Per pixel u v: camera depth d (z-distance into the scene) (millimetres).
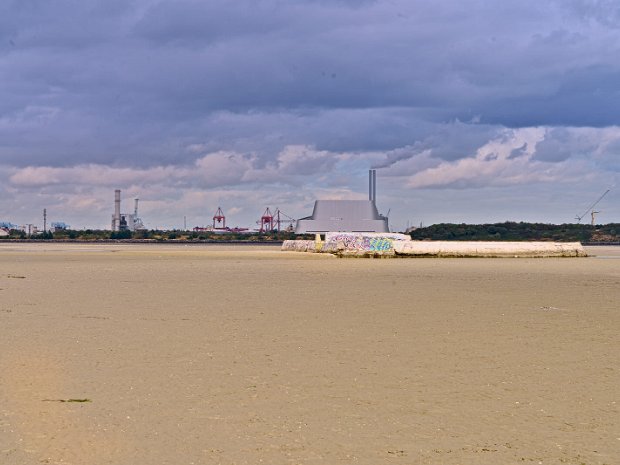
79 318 26641
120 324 24969
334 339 21734
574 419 13062
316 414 13320
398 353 19422
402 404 14039
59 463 10789
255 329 23781
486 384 15742
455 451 11367
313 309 29953
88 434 12086
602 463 10883
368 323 25453
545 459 11031
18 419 12914
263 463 10812
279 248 154500
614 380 16156
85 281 46344
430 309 30094
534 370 17234
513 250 95000
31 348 19922
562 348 20297
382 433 12234
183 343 20859
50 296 35531
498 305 31891
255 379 16125
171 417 13070
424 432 12289
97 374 16547
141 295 36125
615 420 13008
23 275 52781
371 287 41781
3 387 15242
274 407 13781
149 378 16156
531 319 26828
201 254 105375
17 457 11023
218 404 13953
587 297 35906
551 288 41594
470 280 48219
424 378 16312
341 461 10914
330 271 59094
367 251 92062
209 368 17297
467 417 13188
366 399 14406
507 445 11656
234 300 33719
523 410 13656
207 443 11672
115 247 161750
